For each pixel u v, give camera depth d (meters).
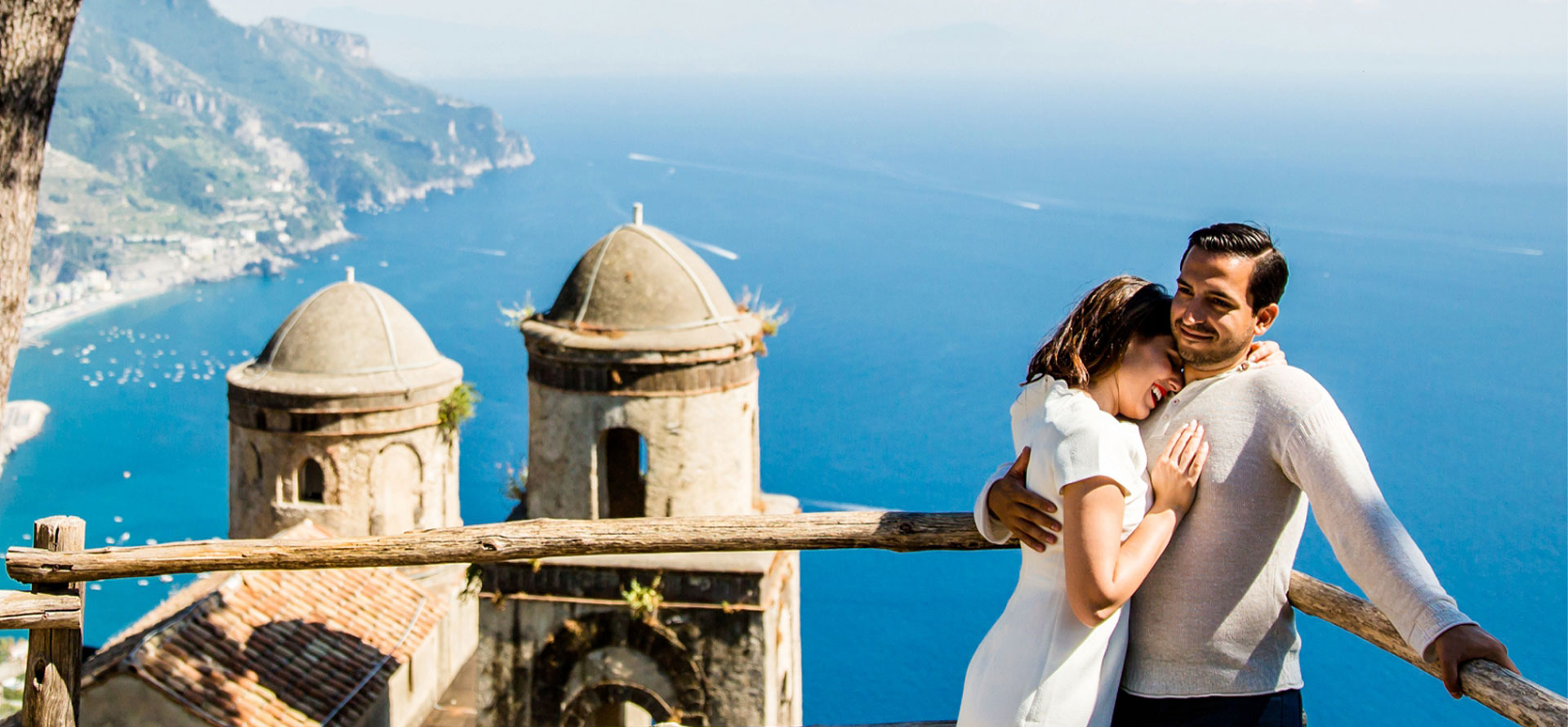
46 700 5.13
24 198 5.60
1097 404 3.76
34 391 124.62
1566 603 60.66
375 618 19.62
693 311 15.05
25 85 5.46
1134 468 3.52
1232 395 3.61
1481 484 79.62
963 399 107.25
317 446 21.06
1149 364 3.74
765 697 15.04
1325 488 3.39
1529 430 91.25
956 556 70.25
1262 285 3.51
